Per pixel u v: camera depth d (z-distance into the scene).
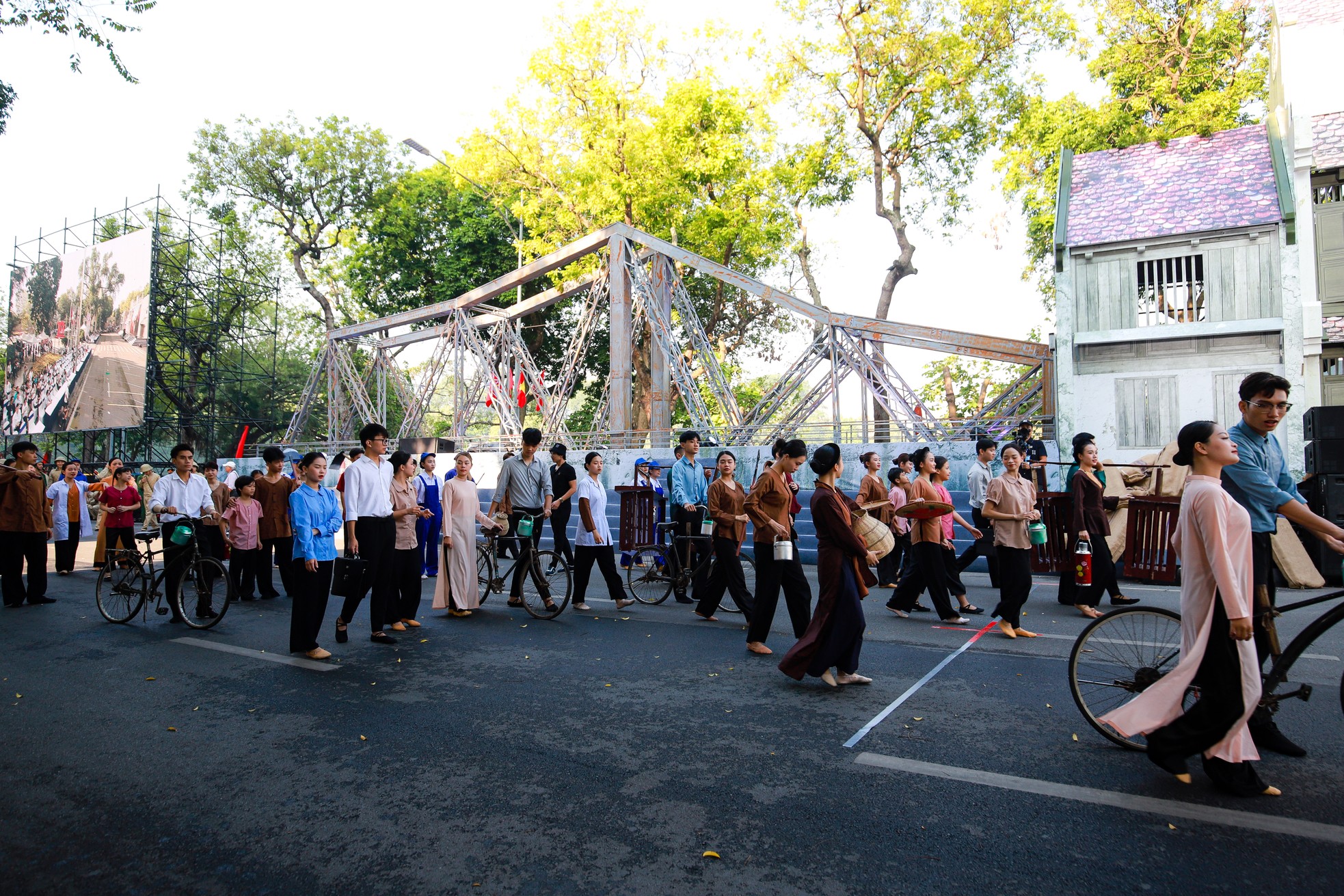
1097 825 3.34
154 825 3.55
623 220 24.86
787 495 6.68
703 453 16.66
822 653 5.43
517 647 7.07
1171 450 12.08
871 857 3.11
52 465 24.70
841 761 4.12
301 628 6.79
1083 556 7.86
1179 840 3.19
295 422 27.39
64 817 3.66
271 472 10.33
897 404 16.97
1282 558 9.76
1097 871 2.96
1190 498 3.66
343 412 27.72
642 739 4.54
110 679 6.18
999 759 4.10
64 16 9.49
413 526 8.30
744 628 7.88
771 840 3.27
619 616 8.66
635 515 12.06
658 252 20.25
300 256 34.06
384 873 3.08
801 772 4.00
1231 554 3.53
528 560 8.73
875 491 9.96
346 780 4.03
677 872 3.03
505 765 4.18
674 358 19.55
